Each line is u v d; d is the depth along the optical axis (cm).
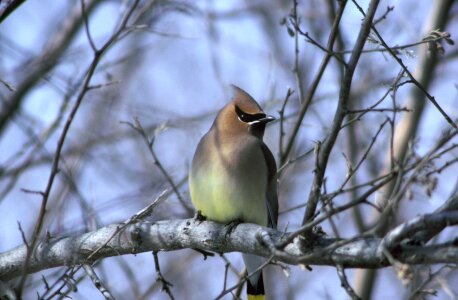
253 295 1098
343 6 840
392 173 726
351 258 752
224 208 1077
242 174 1081
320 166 770
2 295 965
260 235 852
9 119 1431
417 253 719
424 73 1484
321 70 1170
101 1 1550
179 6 1352
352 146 1515
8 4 984
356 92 1548
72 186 1166
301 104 1212
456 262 700
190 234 962
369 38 834
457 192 747
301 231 721
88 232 988
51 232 1112
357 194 1480
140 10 1251
